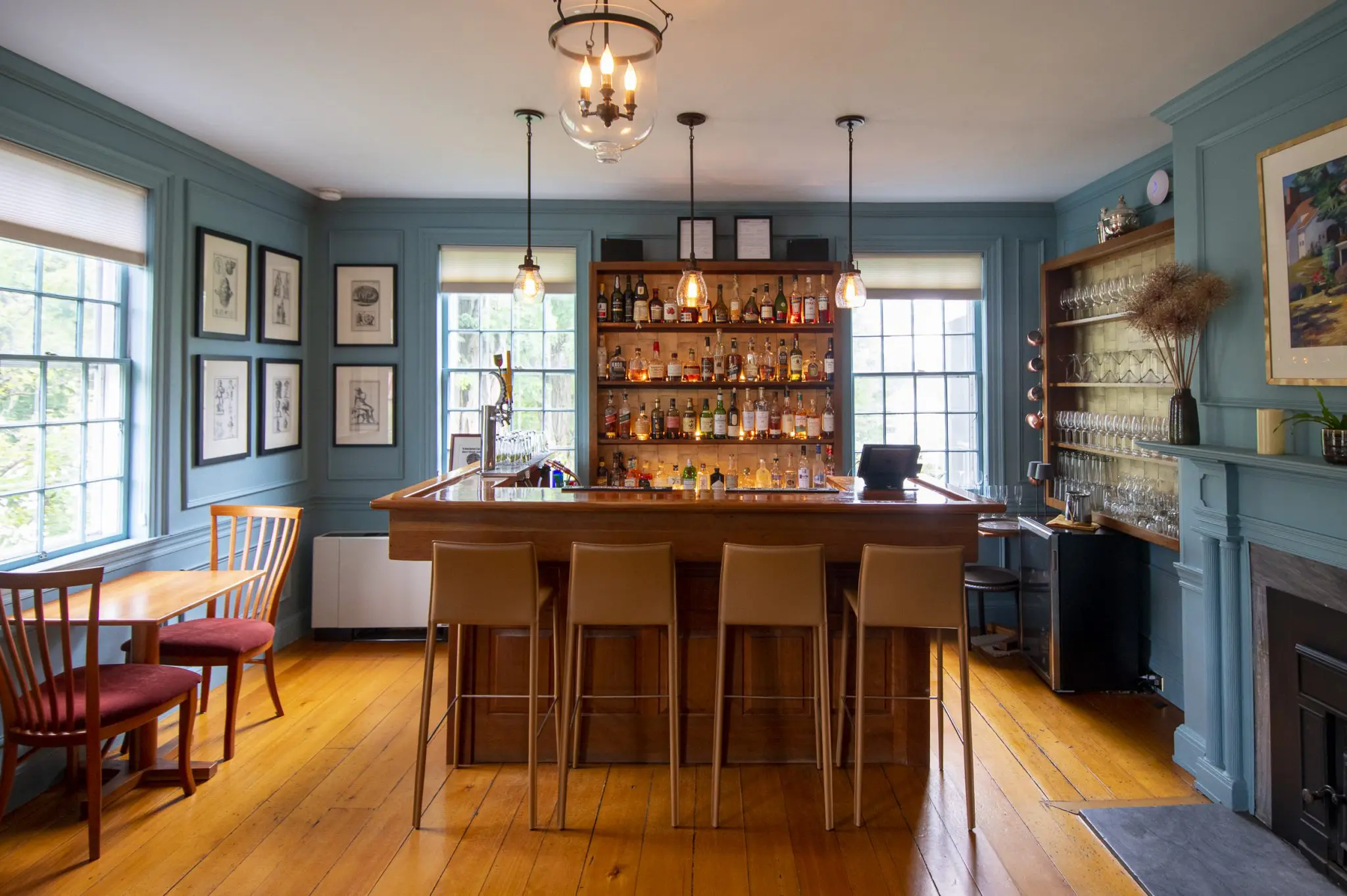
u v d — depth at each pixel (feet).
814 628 10.19
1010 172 14.90
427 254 17.21
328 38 9.40
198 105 11.51
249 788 10.12
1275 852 8.70
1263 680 9.34
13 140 9.91
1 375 10.20
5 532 10.25
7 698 8.53
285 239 16.10
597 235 17.28
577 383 17.30
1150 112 11.78
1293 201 8.64
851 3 8.52
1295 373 8.66
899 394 17.97
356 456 17.29
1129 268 14.25
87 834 9.02
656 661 10.76
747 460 17.51
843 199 17.03
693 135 12.53
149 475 12.32
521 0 8.48
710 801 9.79
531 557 9.17
